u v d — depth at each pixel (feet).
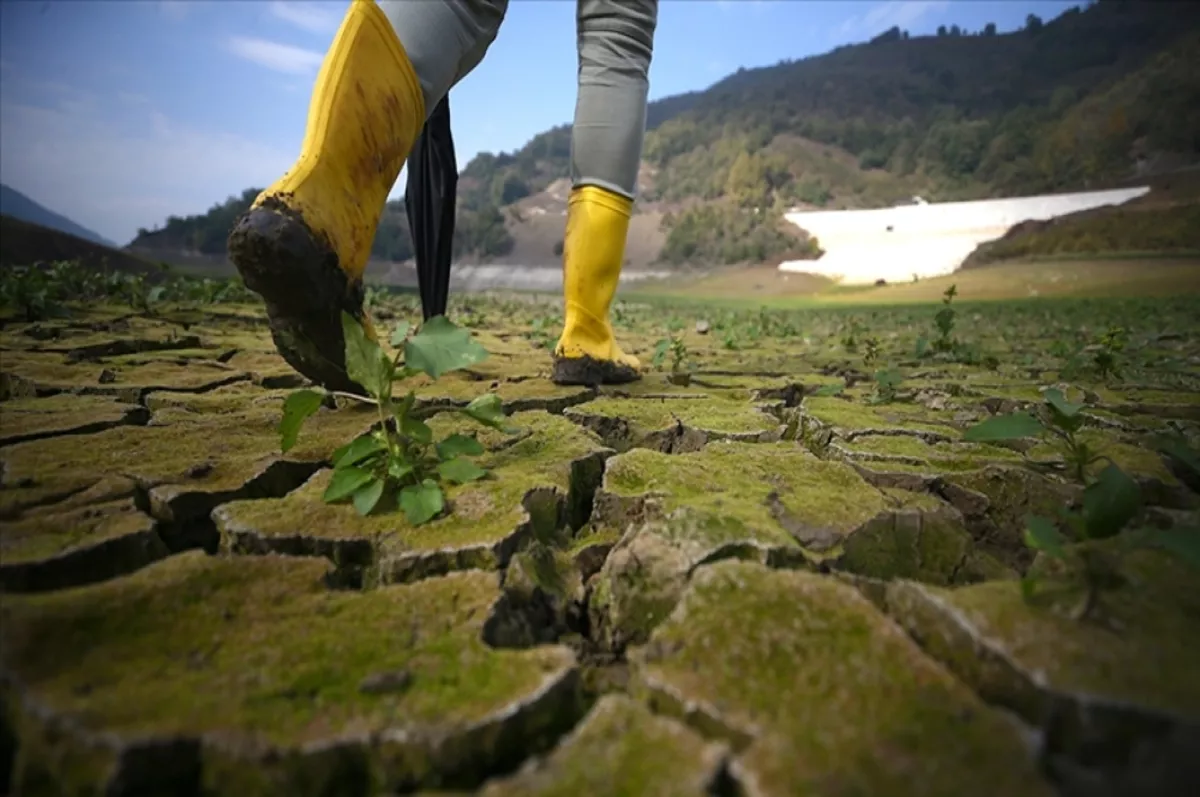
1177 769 2.91
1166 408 9.45
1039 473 6.29
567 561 5.15
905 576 5.00
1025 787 2.67
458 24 7.45
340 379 7.63
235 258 6.21
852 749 2.82
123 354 12.80
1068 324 31.12
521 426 7.63
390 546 4.62
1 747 3.16
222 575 4.13
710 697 3.14
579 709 3.48
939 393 10.36
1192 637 3.50
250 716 3.02
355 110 6.63
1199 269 56.59
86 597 3.79
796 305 72.18
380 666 3.40
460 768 2.99
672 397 9.53
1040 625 3.56
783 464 6.37
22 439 6.72
